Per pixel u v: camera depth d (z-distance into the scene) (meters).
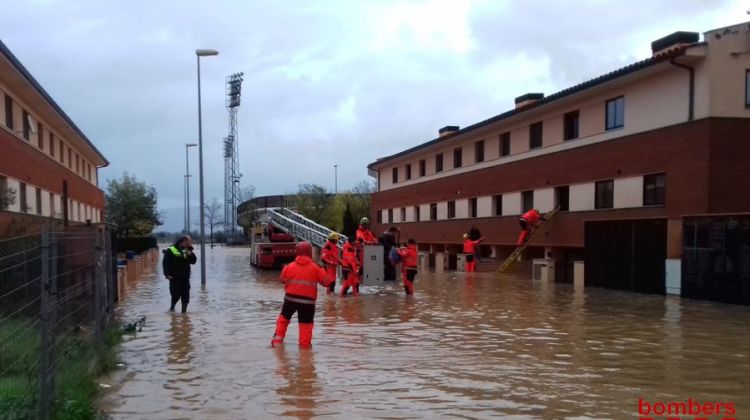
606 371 8.29
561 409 6.54
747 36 19.06
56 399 5.78
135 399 6.93
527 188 29.00
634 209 21.80
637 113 21.91
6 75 20.95
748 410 6.52
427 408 6.57
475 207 35.12
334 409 6.54
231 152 83.88
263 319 13.35
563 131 26.47
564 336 11.08
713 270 16.58
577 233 24.95
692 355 9.37
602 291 19.84
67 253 7.62
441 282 23.72
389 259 22.16
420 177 43.28
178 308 15.41
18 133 23.22
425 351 9.68
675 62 19.30
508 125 30.80
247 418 6.23
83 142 35.81
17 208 22.30
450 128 42.00
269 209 40.12
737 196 18.77
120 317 13.40
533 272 25.16
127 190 56.69
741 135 18.89
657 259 18.61
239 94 80.31
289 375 8.04
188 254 14.68
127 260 24.94
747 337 10.95
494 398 6.96
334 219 63.31
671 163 20.08
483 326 12.28
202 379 7.85
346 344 10.30
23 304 6.50
